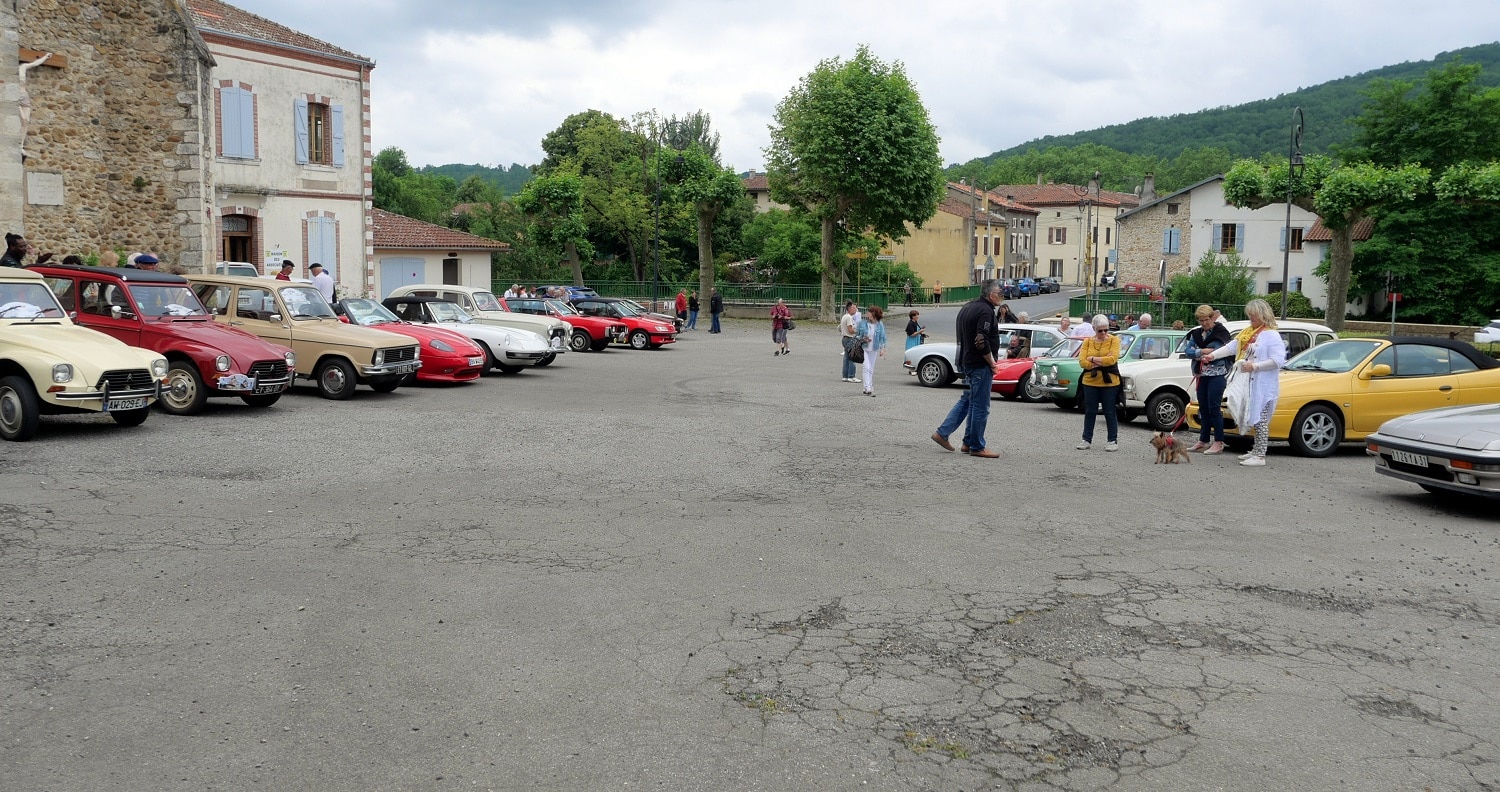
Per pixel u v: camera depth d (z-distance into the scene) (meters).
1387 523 8.42
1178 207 58.09
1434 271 45.31
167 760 3.94
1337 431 12.25
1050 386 17.17
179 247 22.36
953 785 3.86
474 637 5.33
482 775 3.87
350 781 3.81
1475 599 6.30
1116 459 11.62
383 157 95.31
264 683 4.68
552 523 7.87
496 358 21.28
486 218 65.44
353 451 10.88
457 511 8.21
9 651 4.98
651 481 9.68
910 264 78.00
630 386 19.62
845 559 6.97
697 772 3.92
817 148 45.31
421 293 24.05
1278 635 5.57
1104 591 6.33
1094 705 4.61
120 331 13.41
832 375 23.95
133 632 5.29
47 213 20.34
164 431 11.77
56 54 20.28
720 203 50.53
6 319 11.41
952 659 5.14
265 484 9.02
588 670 4.92
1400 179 32.25
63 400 10.73
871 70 46.06
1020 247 98.12
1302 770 4.01
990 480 10.04
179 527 7.41
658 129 63.00
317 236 31.77
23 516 7.54
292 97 30.70
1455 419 9.12
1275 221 55.75
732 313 52.47
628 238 64.00
